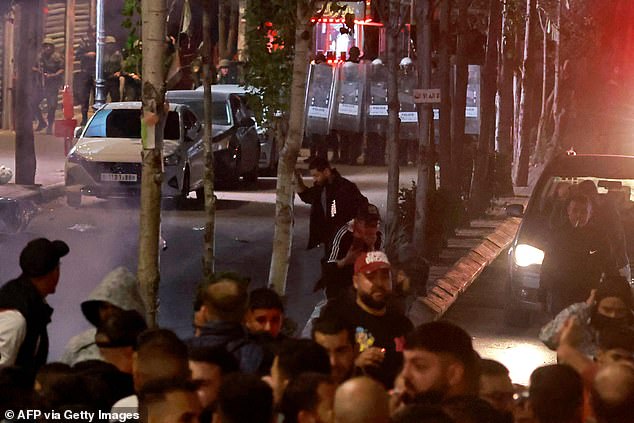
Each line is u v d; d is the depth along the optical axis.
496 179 52.59
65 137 53.44
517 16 60.78
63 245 13.71
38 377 10.48
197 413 9.53
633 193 27.31
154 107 18.48
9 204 33.06
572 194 22.19
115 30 69.31
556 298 21.80
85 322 23.75
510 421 9.13
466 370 10.59
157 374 10.18
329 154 71.38
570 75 76.38
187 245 34.56
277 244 22.11
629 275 24.28
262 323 13.00
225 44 67.12
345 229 20.98
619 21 80.75
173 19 46.47
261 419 9.18
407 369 10.66
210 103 22.36
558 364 10.17
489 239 38.12
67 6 70.44
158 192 18.62
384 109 65.50
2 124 68.12
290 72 31.69
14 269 29.48
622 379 9.31
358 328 13.71
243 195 48.09
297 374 10.40
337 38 64.88
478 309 27.94
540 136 71.75
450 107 38.84
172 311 25.55
